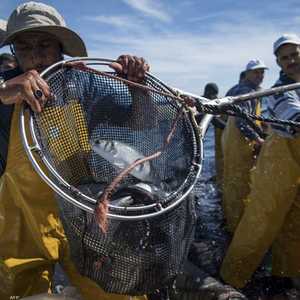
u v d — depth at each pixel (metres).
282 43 4.07
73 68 2.11
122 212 1.77
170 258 1.93
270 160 3.95
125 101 2.24
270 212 3.95
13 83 1.91
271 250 4.36
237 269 4.13
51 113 2.03
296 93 3.79
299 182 3.88
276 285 4.17
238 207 5.37
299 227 4.05
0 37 2.86
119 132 2.22
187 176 1.99
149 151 2.16
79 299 2.25
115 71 2.22
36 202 2.38
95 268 1.90
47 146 1.95
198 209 6.30
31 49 2.39
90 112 2.19
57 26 2.32
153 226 1.86
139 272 1.90
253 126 2.54
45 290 2.51
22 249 2.45
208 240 5.14
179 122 2.17
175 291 3.34
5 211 2.42
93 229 1.82
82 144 2.11
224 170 5.68
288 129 3.75
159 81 2.26
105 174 2.01
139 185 1.92
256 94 2.47
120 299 2.44
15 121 2.32
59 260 2.53
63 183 1.78
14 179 2.36
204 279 3.44
